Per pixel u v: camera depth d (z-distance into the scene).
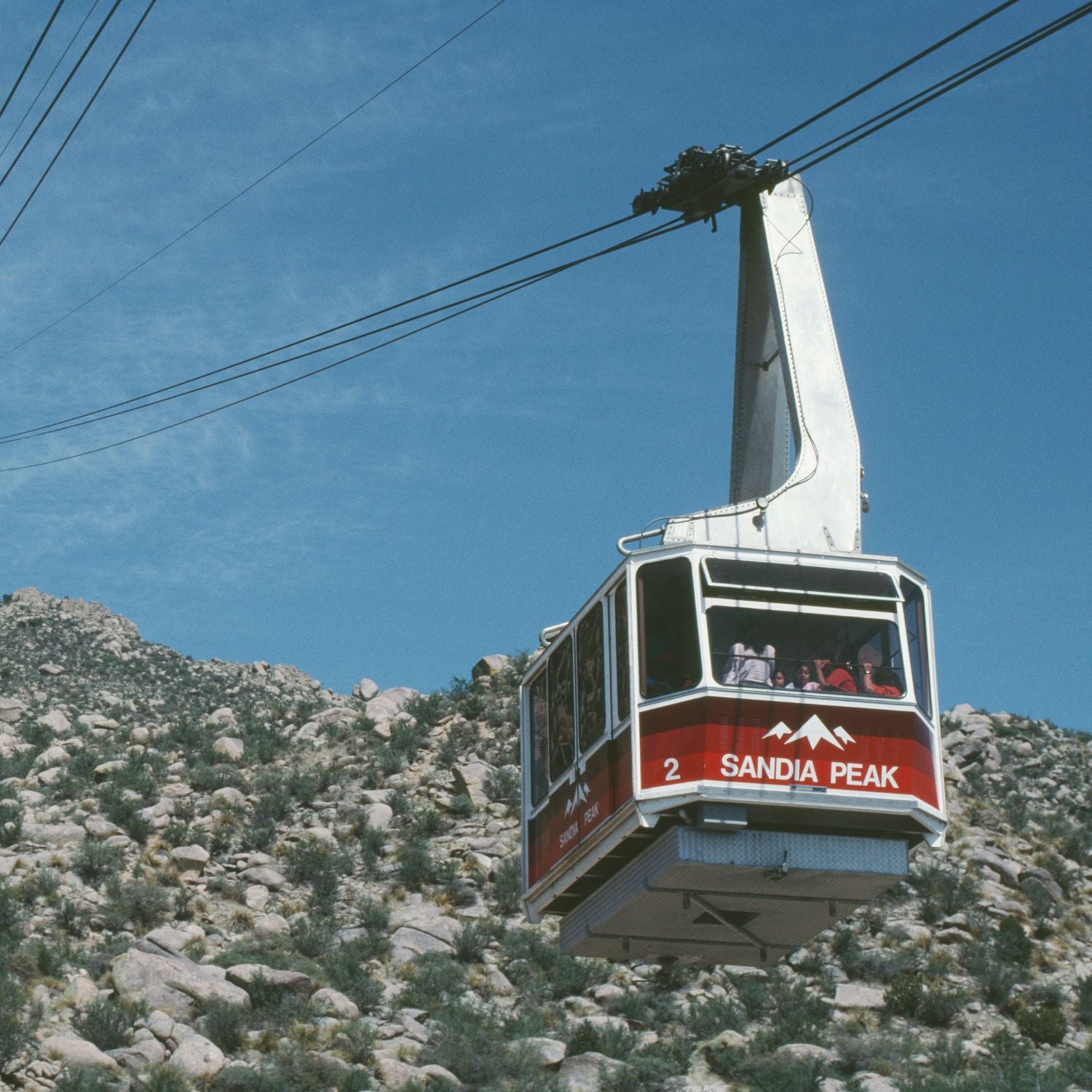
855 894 20.59
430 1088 37.72
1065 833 60.97
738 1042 42.28
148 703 87.62
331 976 44.59
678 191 23.56
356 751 64.81
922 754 19.91
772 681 19.64
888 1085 40.28
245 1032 39.06
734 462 23.39
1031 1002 48.28
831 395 22.39
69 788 58.16
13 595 107.69
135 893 48.38
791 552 20.17
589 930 22.30
